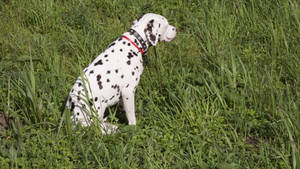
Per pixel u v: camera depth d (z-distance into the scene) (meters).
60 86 5.09
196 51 5.84
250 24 6.11
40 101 4.88
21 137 4.56
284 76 5.34
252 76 5.30
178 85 5.16
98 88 4.63
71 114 4.66
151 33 4.77
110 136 4.66
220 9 6.12
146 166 4.49
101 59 4.71
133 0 6.46
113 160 4.47
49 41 5.80
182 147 4.66
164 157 4.55
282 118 4.66
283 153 4.59
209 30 5.96
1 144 4.62
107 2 6.45
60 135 4.62
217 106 5.04
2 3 6.36
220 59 5.42
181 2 6.49
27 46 5.64
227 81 5.22
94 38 5.71
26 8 6.25
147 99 5.10
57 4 6.41
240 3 6.28
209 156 4.55
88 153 4.51
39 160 4.46
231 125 4.89
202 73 5.35
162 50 5.72
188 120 4.87
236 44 5.86
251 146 4.66
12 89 5.06
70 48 5.71
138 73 4.79
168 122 4.86
